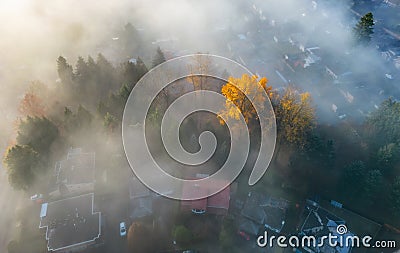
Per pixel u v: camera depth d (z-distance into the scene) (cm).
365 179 4788
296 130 4962
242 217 4784
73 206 4528
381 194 4900
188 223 4647
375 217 4903
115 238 4522
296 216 4919
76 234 4231
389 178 5075
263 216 4750
